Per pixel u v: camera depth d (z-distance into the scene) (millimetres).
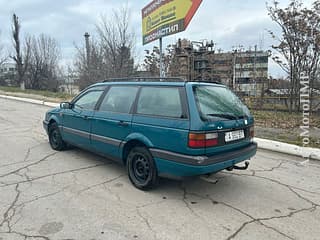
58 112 5910
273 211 3438
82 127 5168
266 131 8516
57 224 3055
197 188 4137
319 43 10492
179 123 3527
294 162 5582
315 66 11008
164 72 17969
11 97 22234
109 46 19891
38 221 3105
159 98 3926
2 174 4566
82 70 23906
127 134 4188
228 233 2924
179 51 19688
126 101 4395
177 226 3053
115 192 3934
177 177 3625
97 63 21516
